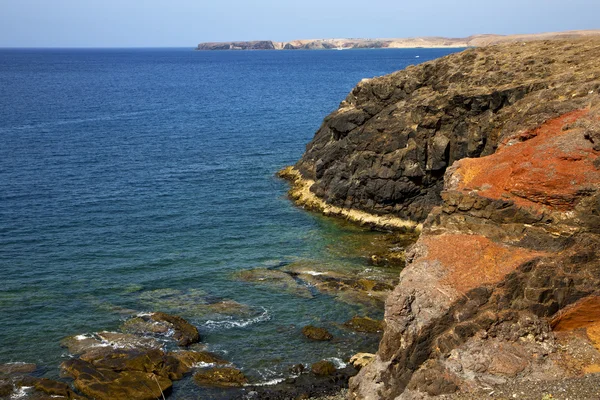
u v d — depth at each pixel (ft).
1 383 121.90
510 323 110.42
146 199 247.50
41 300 158.92
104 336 141.08
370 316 153.79
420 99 231.71
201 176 285.02
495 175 139.03
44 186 259.80
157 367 128.57
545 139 145.79
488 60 237.66
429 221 137.69
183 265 183.52
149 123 435.12
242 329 147.13
